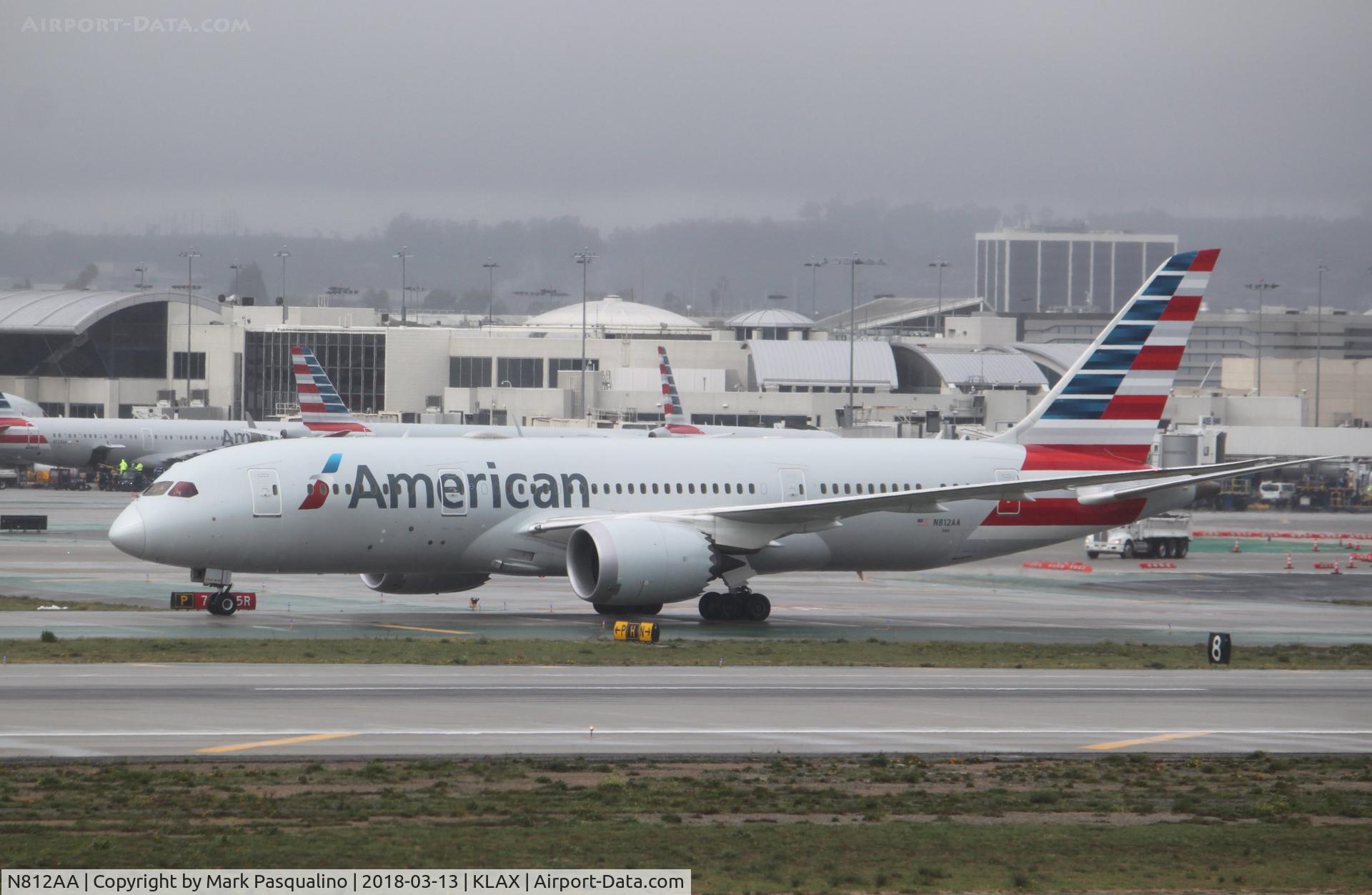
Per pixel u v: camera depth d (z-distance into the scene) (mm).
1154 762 104625
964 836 81938
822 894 70750
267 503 179125
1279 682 145750
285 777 91438
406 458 188125
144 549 175875
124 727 105938
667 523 187500
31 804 82875
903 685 137250
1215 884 73812
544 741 104562
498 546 190375
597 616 197750
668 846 77688
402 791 88562
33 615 181000
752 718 116562
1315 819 89000
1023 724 117500
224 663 138875
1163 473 189625
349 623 183625
